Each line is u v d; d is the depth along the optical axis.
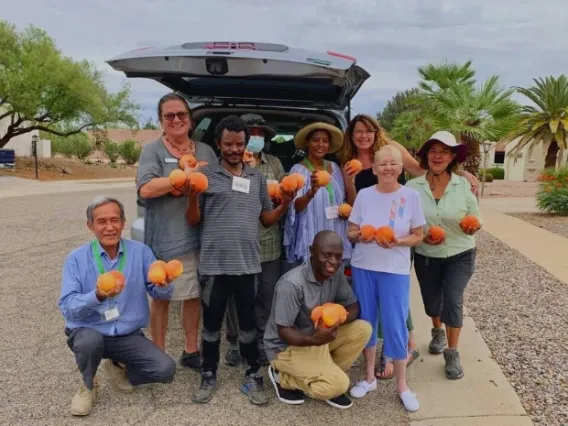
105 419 3.05
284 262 3.84
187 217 3.26
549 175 15.54
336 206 3.68
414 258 3.83
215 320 3.28
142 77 4.12
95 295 2.90
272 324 3.27
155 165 3.37
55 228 9.99
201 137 4.84
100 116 32.03
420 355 4.04
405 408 3.19
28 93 27.70
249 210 3.23
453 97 12.02
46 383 3.50
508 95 11.88
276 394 3.38
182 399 3.31
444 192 3.61
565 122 29.41
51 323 4.67
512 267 7.20
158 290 3.22
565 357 3.97
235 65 3.64
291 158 5.12
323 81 3.88
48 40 30.53
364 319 3.36
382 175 3.23
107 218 3.05
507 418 3.07
